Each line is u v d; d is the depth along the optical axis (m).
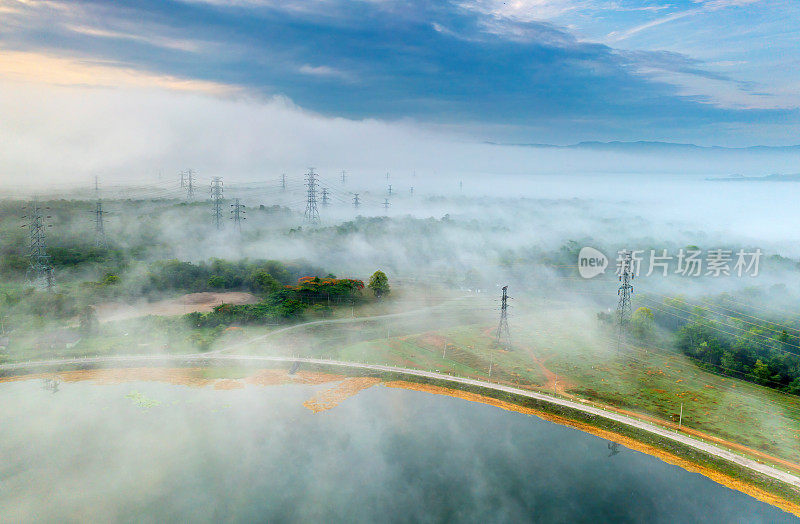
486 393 151.12
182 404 143.88
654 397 146.50
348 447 127.25
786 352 160.38
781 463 114.94
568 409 140.62
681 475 115.88
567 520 102.88
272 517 102.56
